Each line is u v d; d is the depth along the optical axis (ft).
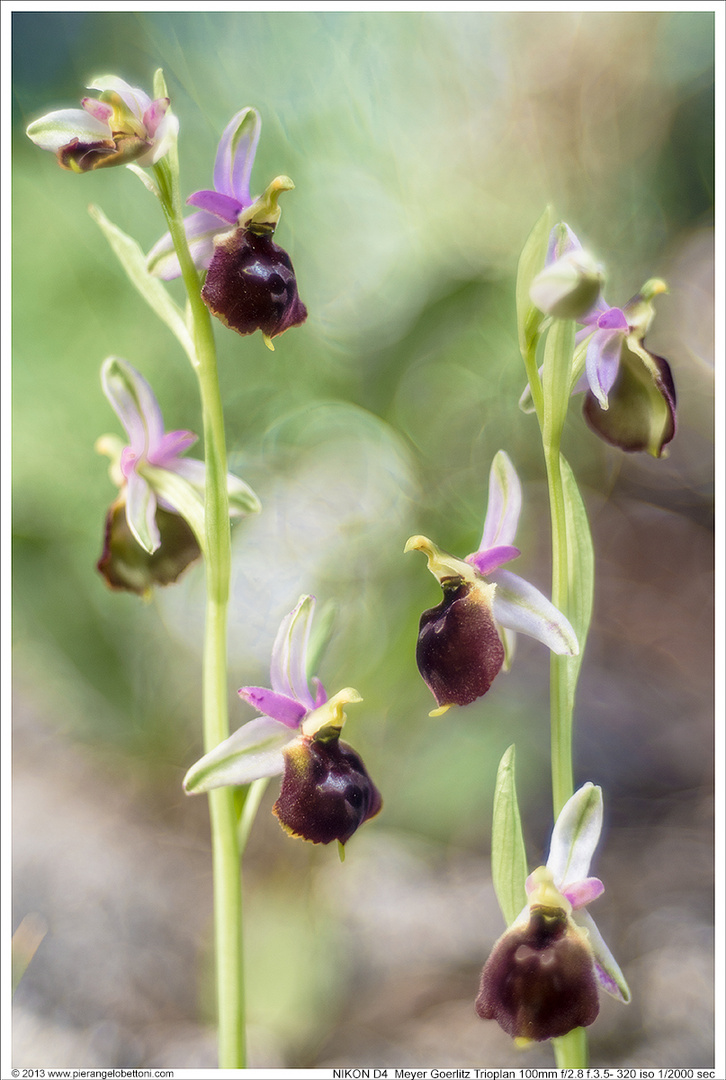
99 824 1.92
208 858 1.92
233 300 1.33
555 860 1.30
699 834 1.89
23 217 1.93
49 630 2.13
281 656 1.32
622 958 1.61
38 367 1.92
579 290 1.26
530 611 1.30
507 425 2.22
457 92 2.30
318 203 2.04
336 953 1.62
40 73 2.04
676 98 2.72
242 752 1.31
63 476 1.95
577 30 2.55
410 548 1.31
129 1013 1.56
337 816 1.31
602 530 2.84
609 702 2.30
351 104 2.06
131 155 1.31
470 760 1.93
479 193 2.32
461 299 2.19
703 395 2.87
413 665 1.90
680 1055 1.52
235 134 1.34
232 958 1.36
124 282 1.96
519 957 1.29
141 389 1.40
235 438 1.99
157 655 2.16
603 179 2.63
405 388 2.17
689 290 2.83
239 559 1.95
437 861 1.86
